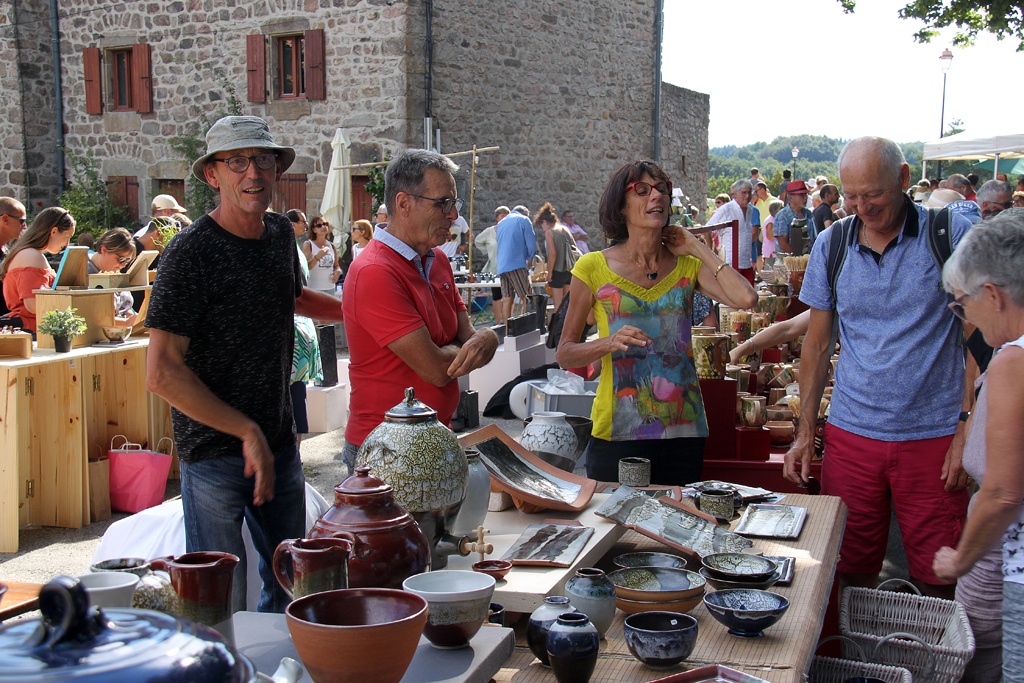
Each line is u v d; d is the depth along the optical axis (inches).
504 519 100.7
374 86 501.0
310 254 399.9
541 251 500.1
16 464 193.0
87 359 227.5
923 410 122.3
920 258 120.2
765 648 75.4
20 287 230.2
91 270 255.6
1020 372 83.1
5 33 584.7
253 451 93.7
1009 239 85.5
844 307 127.0
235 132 93.7
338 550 60.3
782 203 553.6
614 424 126.3
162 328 92.0
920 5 489.1
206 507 99.0
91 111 583.8
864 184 116.6
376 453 77.9
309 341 247.3
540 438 116.5
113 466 220.5
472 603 63.5
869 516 127.1
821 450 161.0
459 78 524.4
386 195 109.0
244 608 102.0
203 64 548.7
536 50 579.2
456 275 448.1
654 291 125.9
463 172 530.9
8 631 38.4
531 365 316.8
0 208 255.1
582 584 76.0
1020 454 83.7
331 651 51.9
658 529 97.1
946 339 121.3
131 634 38.2
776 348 215.3
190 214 553.0
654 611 78.0
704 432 129.3
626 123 672.4
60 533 206.2
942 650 103.7
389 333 102.6
